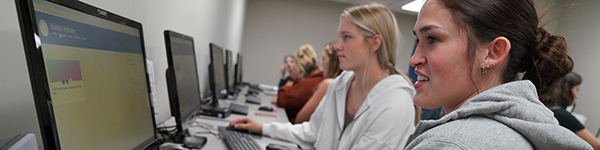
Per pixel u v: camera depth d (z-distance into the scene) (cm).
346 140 132
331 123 144
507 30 47
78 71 59
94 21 65
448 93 51
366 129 125
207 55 266
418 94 56
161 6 148
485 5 47
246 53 701
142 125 85
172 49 116
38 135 76
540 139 41
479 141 41
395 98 123
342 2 688
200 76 240
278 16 699
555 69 50
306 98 270
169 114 182
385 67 133
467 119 46
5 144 38
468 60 48
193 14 205
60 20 54
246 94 345
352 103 143
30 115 73
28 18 46
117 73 74
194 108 149
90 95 62
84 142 59
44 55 50
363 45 132
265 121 197
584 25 179
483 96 47
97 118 64
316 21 704
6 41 64
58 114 52
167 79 115
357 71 137
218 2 288
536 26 50
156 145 93
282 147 129
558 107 187
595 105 307
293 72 441
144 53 90
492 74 50
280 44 704
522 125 42
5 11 63
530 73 51
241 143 126
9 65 65
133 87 82
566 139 41
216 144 129
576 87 199
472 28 47
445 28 49
